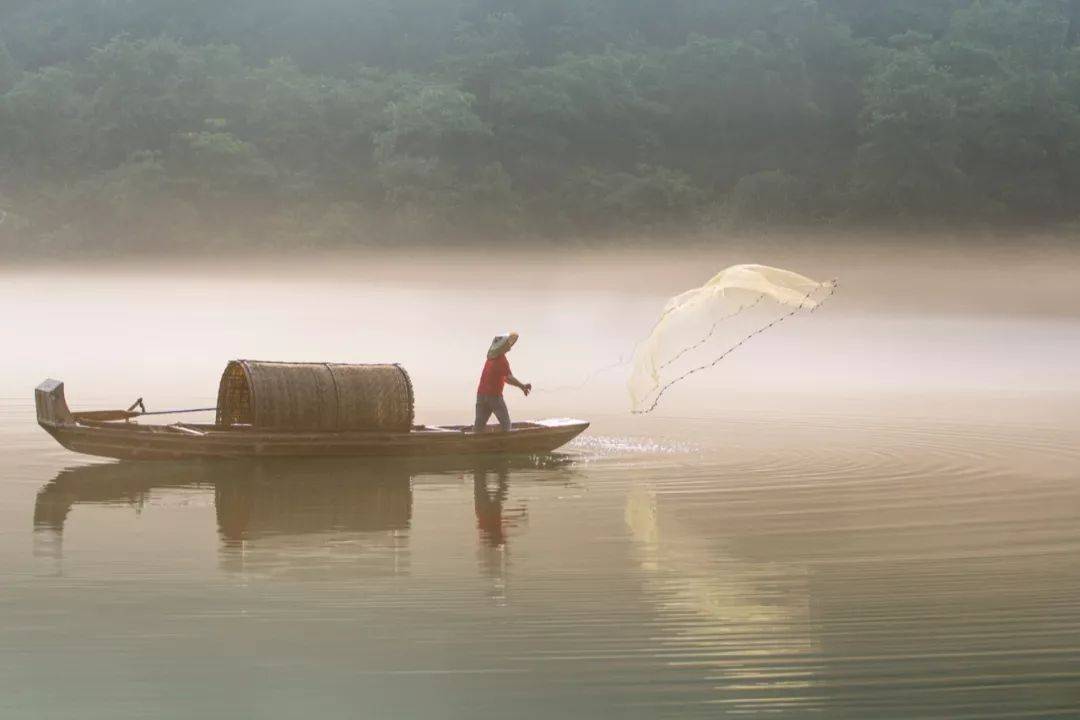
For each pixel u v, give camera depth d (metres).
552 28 134.12
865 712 9.05
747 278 19.25
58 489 16.97
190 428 19.59
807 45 126.25
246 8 138.38
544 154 114.50
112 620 11.02
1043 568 12.95
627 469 19.03
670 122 121.38
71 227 104.62
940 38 134.75
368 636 10.60
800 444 21.98
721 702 9.20
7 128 108.56
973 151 111.31
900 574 12.70
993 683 9.59
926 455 20.73
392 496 16.66
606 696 9.30
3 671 9.76
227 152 103.31
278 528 14.68
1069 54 119.06
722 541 14.13
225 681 9.57
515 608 11.43
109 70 108.56
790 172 118.88
